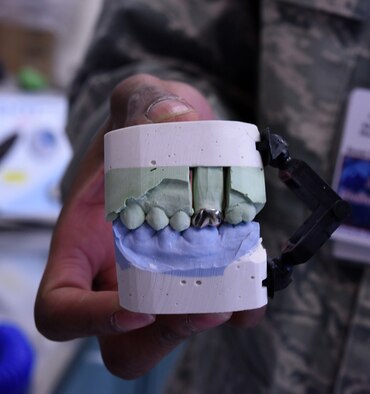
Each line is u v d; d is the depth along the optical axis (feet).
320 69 1.87
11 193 3.76
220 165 1.05
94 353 3.23
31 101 4.04
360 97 1.77
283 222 1.87
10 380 2.16
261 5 1.99
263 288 1.10
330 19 1.86
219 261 1.06
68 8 4.83
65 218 1.42
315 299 1.87
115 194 1.06
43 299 1.33
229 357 2.02
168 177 1.04
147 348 1.25
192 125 1.05
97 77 2.09
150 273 1.05
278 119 1.90
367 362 1.80
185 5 2.14
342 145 1.79
